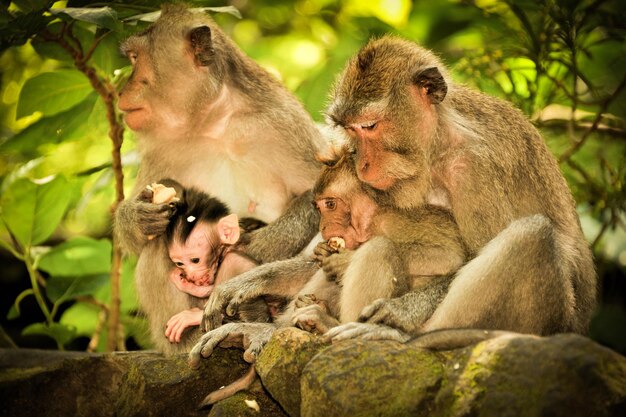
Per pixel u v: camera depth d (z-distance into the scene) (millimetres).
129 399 9820
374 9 21531
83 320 16125
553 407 6996
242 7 22062
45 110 13648
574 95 13875
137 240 11484
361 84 9719
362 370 7969
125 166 15172
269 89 12422
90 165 19328
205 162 12242
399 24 20641
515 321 8602
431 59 10109
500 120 9977
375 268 9344
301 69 21469
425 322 8930
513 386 7332
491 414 7309
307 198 12055
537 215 8914
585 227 15359
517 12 13875
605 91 14930
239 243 11672
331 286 10406
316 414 7984
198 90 11898
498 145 9680
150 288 11586
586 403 6984
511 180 9602
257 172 12156
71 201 16812
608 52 15000
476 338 8031
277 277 10867
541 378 7188
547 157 10297
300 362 8539
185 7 12578
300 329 9094
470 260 9281
